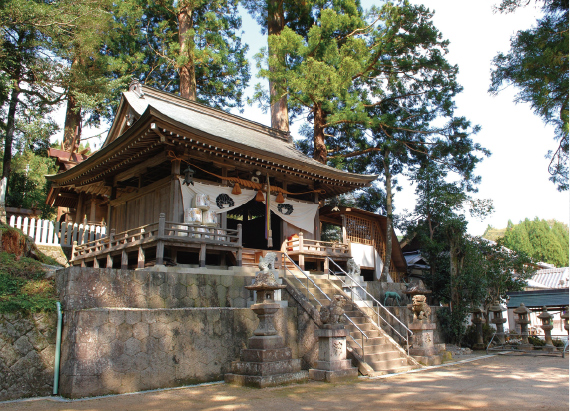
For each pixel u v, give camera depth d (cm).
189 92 2467
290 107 2556
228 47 2769
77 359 742
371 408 634
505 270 1834
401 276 2306
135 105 1546
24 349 761
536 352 1526
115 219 1617
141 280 965
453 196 1916
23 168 2638
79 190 1858
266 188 1533
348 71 1738
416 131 2097
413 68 2069
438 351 1309
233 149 1320
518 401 671
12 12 1620
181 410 630
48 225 1558
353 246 1880
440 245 2047
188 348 888
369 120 1869
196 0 2447
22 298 820
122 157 1383
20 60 1834
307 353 1072
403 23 1944
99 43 1991
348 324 1168
